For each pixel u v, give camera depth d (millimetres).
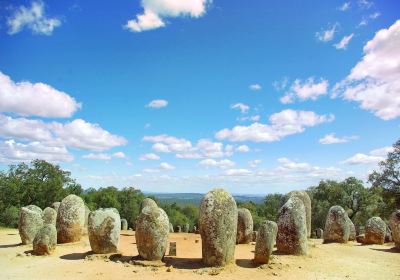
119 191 64500
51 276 13812
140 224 15820
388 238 25516
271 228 15523
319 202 53562
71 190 54500
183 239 26578
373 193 51000
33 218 21703
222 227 14930
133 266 15195
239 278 13617
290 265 15523
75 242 20828
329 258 17641
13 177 47688
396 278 14398
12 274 14172
